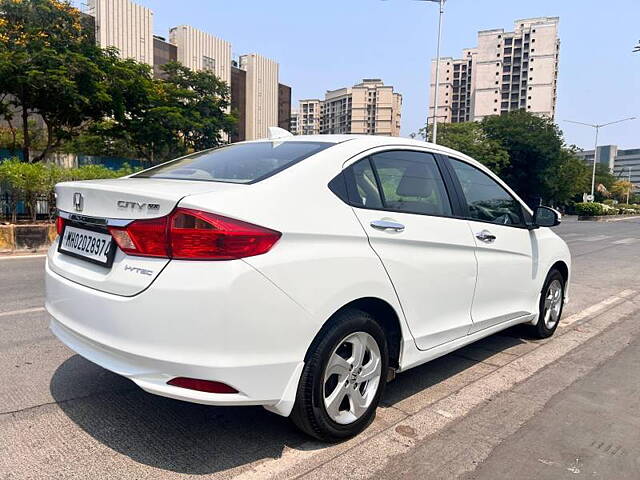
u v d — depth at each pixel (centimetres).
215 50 5459
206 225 233
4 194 1123
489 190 416
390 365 326
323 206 274
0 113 1912
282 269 246
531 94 10519
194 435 294
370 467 267
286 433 300
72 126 2027
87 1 4281
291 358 253
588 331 552
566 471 270
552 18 10481
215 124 2636
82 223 285
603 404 357
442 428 314
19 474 249
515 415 335
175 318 232
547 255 483
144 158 2561
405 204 325
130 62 2145
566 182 5134
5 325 495
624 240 1888
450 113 11162
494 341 504
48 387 353
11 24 1764
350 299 276
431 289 331
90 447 277
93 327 260
